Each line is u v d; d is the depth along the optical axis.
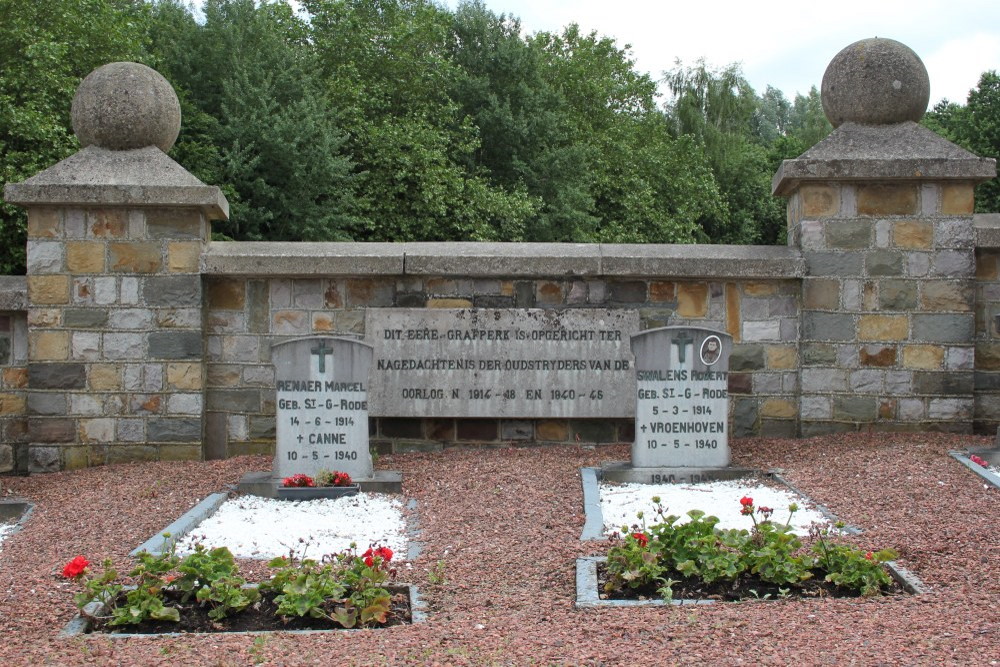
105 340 9.38
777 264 9.55
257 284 9.64
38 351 9.35
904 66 9.58
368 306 9.66
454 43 31.66
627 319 9.52
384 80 28.06
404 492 8.10
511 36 31.56
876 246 9.55
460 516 7.32
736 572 5.45
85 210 9.34
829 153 9.52
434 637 4.85
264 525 7.23
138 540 6.79
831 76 9.78
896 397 9.57
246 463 9.07
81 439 9.38
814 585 5.50
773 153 42.62
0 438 9.60
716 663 4.31
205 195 9.23
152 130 9.52
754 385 9.78
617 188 31.55
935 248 9.52
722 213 36.03
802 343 9.63
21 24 18.62
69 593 5.59
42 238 9.32
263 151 22.17
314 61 26.33
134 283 9.38
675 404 8.48
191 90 23.58
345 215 22.94
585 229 28.58
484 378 9.51
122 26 21.17
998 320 9.54
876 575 5.37
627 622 4.93
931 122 33.69
